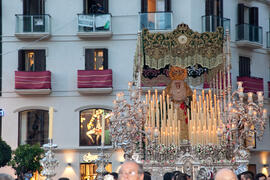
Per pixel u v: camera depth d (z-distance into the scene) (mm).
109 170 55594
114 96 55938
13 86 56000
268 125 61281
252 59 61188
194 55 29094
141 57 29422
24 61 56594
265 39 63156
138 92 29594
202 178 26297
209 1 57094
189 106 31344
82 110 56062
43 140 55969
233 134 29094
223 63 29984
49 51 56500
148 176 17094
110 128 28297
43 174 20656
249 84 58500
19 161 47375
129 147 28391
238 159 28047
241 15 59969
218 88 33875
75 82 56156
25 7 56688
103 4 56906
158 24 55594
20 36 55750
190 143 28891
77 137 55688
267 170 60531
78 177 55219
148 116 29953
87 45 56469
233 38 59500
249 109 27859
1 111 54938
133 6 56719
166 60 29094
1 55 56531
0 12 56844
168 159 28250
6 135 55656
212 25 56375
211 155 28172
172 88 31406
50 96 56094
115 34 56562
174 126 28719
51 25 56688
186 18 55938
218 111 29266
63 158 55469
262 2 63219
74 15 56750
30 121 56281
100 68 56625
